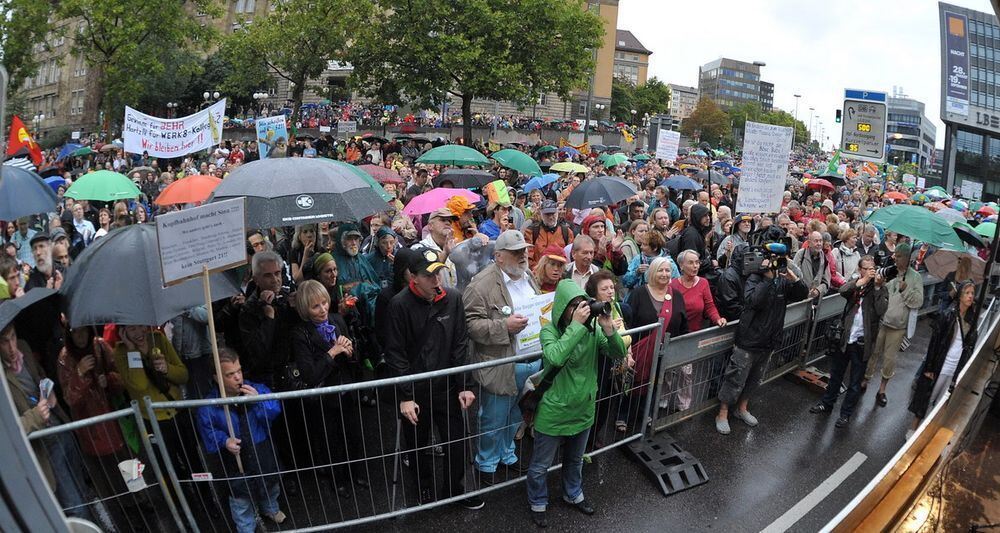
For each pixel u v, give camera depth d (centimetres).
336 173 471
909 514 344
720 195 1373
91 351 373
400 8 2664
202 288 358
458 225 620
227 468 380
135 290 331
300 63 2902
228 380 375
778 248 548
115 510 337
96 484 330
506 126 4500
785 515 455
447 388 412
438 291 405
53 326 353
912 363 809
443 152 1138
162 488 344
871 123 1384
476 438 449
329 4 2789
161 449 339
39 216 880
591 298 411
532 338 454
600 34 2845
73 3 2623
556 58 2739
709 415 612
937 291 1035
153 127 1059
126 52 2736
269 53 2972
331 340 427
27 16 2633
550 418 407
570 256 693
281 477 421
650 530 428
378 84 2880
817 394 680
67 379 360
